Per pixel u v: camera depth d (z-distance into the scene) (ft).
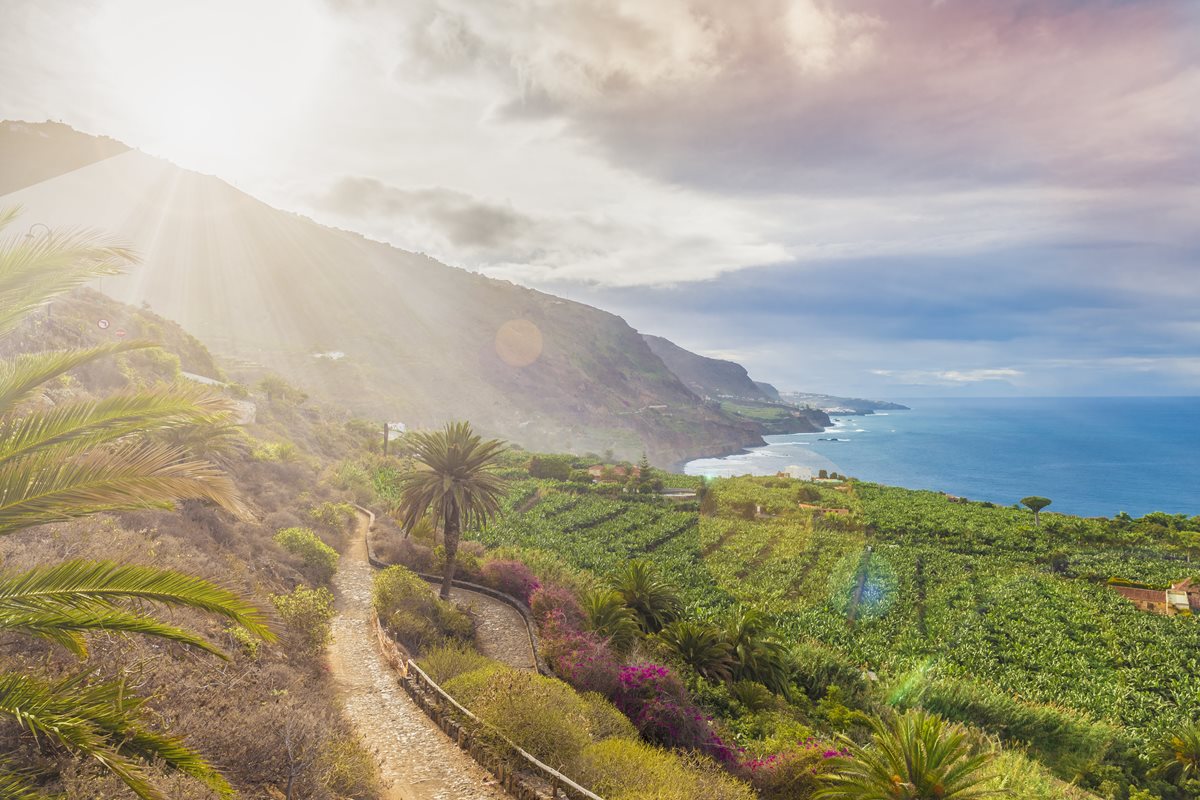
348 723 49.21
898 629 125.90
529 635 99.30
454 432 113.70
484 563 137.28
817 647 105.81
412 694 58.29
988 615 153.38
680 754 58.39
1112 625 162.50
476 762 45.16
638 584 109.09
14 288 22.48
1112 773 95.09
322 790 34.09
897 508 167.73
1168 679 134.41
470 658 67.41
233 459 139.64
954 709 106.52
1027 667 134.62
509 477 339.16
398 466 270.05
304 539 104.37
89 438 22.53
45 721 19.90
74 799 23.68
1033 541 229.45
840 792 39.96
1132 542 242.58
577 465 433.89
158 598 22.33
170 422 23.67
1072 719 107.86
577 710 54.49
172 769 27.68
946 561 171.63
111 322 182.19
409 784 41.47
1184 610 173.99
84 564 21.84
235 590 24.02
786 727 76.33
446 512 109.40
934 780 37.24
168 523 71.61
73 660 32.83
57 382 83.15
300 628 67.92
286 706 38.68
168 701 34.96
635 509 285.64
